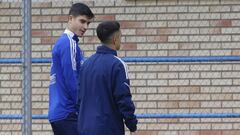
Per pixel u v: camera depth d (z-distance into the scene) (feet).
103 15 79.41
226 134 77.46
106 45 53.83
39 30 80.07
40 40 80.12
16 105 79.56
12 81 79.56
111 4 79.30
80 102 54.08
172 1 78.43
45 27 80.07
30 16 61.21
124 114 51.65
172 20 78.48
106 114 52.31
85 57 79.30
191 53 78.23
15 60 68.64
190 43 78.28
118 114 52.60
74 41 57.11
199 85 77.82
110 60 52.80
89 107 52.85
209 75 77.66
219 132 77.46
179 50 78.33
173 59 66.08
